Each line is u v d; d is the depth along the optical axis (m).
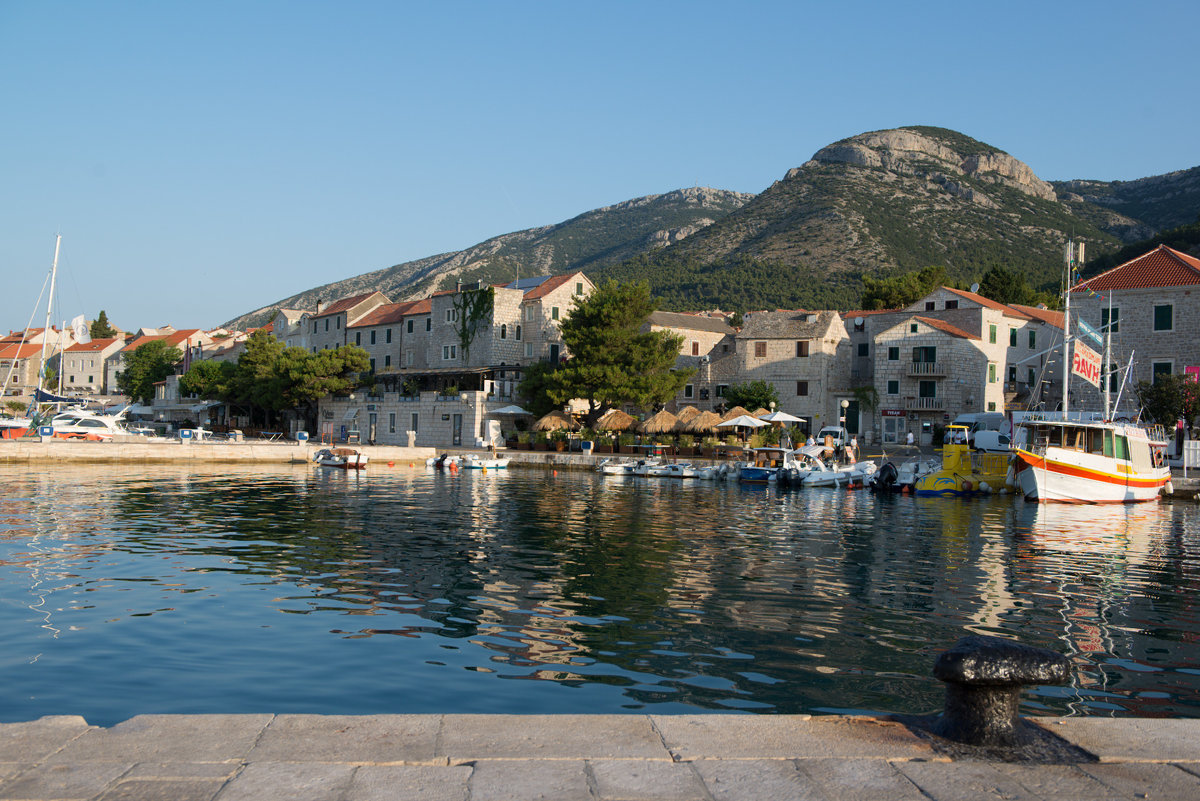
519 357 85.56
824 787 5.67
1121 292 53.34
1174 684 11.83
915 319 67.69
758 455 54.47
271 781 5.59
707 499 40.69
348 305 105.38
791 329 73.69
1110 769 6.05
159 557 21.53
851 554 23.53
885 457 57.66
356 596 17.02
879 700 10.88
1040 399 69.50
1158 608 16.98
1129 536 28.38
